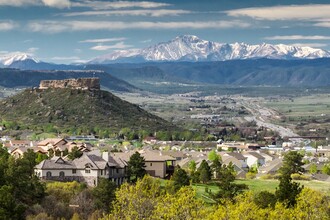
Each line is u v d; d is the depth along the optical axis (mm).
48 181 196375
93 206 164125
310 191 127750
